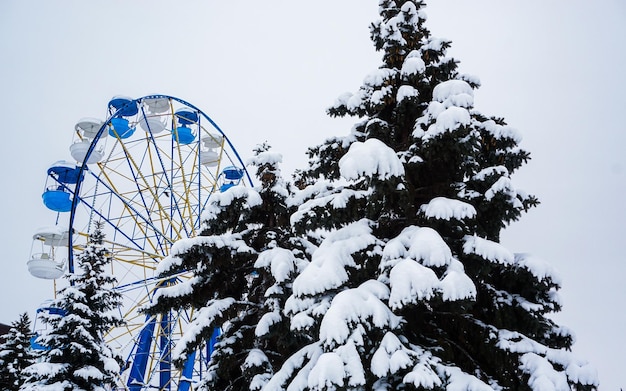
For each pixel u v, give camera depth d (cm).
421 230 816
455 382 713
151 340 2638
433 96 991
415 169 969
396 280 734
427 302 755
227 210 1225
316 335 854
